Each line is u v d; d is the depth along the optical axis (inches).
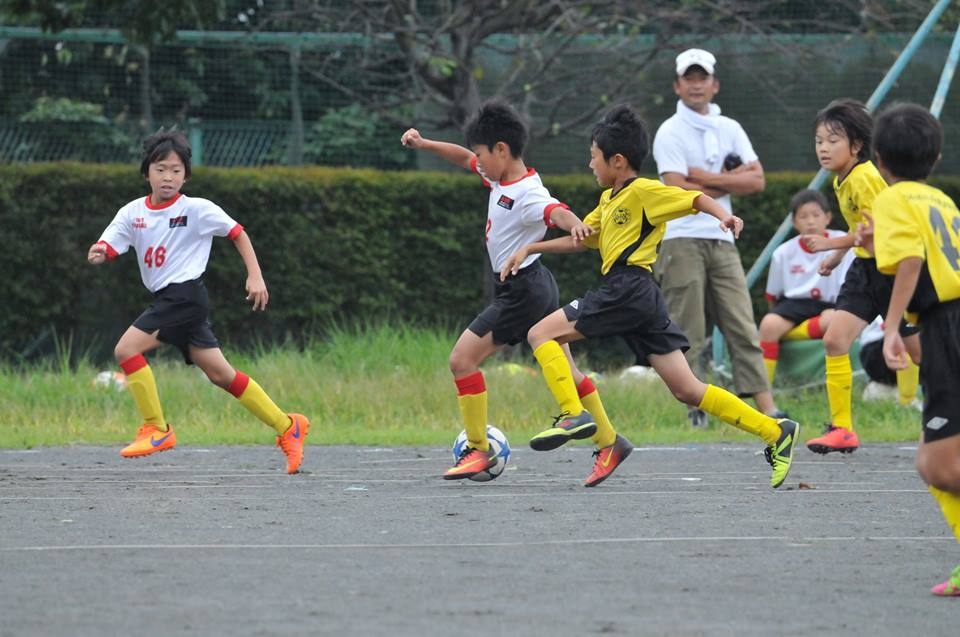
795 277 1690.5
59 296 2065.7
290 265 2103.8
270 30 2524.6
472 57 2208.4
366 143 2561.5
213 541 754.2
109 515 859.4
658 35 2262.6
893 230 640.4
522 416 1587.1
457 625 547.5
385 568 671.8
